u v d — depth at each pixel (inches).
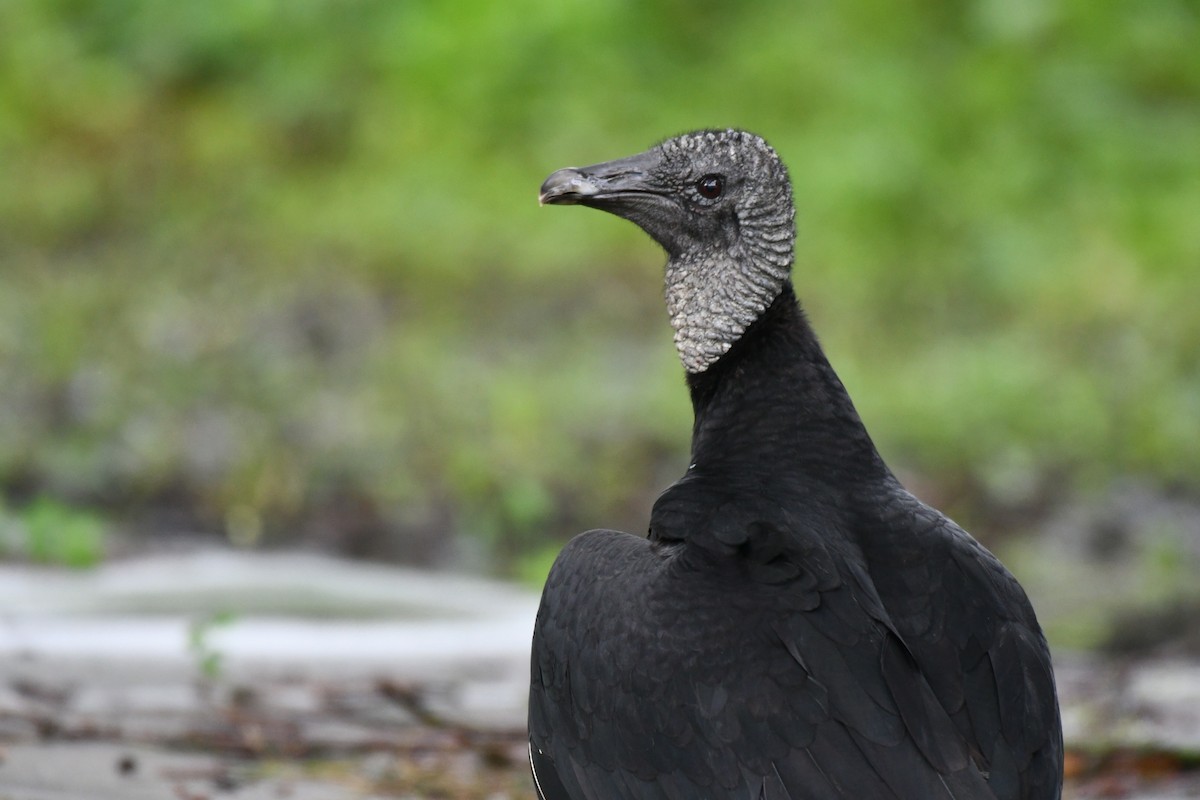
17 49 900.6
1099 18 924.0
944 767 185.3
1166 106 911.7
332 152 884.6
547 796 213.0
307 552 515.2
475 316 713.0
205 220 792.3
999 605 201.8
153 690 324.5
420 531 526.9
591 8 893.8
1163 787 291.0
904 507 210.8
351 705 323.9
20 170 821.9
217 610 408.2
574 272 754.8
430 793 278.2
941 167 837.8
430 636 378.0
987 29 903.1
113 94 893.2
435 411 593.6
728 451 221.3
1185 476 579.2
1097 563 522.0
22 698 313.6
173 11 930.1
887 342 698.8
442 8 918.4
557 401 603.5
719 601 195.2
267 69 915.4
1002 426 601.0
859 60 872.3
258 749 294.0
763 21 918.4
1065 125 874.1
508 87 880.9
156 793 263.6
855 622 192.7
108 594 412.5
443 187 816.9
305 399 604.7
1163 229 811.4
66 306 672.4
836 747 185.8
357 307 703.7
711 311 231.3
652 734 193.9
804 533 202.1
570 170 236.8
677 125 854.5
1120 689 361.7
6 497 529.7
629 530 530.9
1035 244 780.6
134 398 589.6
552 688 208.1
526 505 521.0
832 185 812.0
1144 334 689.0
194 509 529.7
